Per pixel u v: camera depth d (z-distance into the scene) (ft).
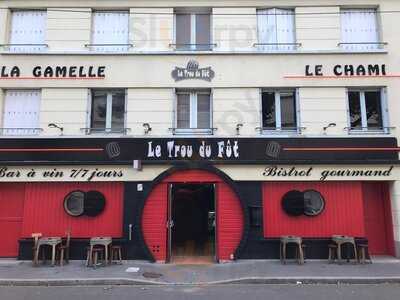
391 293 30.32
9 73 45.09
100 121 45.39
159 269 38.78
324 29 45.80
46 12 46.57
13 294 30.48
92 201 43.47
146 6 46.32
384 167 43.57
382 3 46.06
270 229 43.42
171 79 45.14
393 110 44.65
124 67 45.32
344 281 34.27
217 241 42.50
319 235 43.32
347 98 45.34
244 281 34.40
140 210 42.60
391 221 43.98
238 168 43.60
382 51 45.11
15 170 43.50
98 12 46.93
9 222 44.04
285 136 44.01
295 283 34.22
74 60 45.37
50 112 44.68
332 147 43.86
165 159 43.62
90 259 39.78
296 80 44.98
